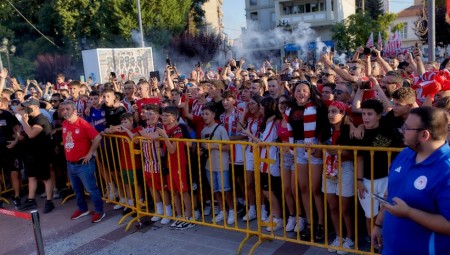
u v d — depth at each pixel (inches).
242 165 209.2
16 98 346.9
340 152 152.6
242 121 220.7
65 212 245.8
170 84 353.4
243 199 220.7
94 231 213.9
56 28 1446.9
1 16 1464.1
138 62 778.8
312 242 168.7
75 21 1321.4
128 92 288.5
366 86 175.3
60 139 273.6
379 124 150.8
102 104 253.6
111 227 217.3
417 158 97.0
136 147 219.5
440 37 1000.9
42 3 1497.3
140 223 213.8
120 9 1246.9
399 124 146.6
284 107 185.0
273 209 198.4
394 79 187.0
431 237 93.0
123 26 1240.2
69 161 223.5
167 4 1310.3
